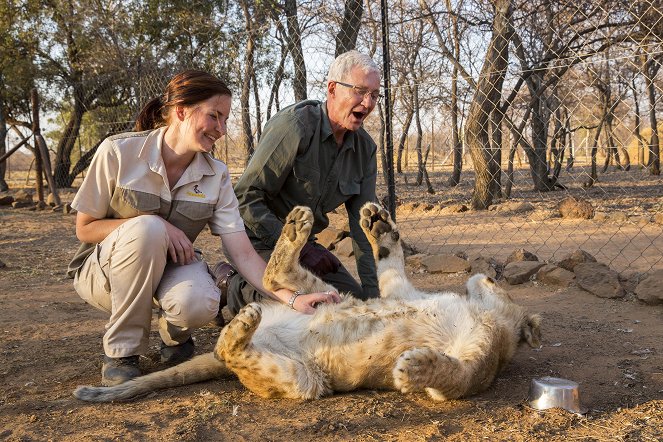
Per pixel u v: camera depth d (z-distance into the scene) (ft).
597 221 34.88
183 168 12.05
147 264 11.26
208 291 11.82
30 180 101.65
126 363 11.65
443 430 9.71
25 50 80.64
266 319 11.82
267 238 14.05
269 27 34.42
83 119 79.41
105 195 11.65
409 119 78.48
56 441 9.22
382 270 13.03
